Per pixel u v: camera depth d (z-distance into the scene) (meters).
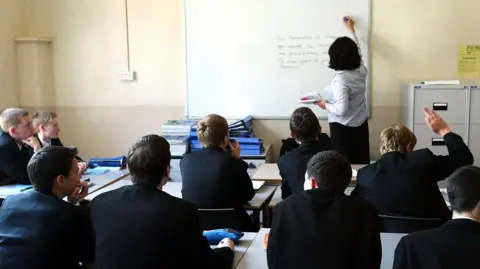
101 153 5.66
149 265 1.91
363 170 2.76
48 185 2.17
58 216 2.09
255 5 5.16
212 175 3.00
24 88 5.49
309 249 1.84
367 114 4.80
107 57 5.52
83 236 2.13
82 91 5.59
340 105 4.36
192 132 4.91
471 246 1.72
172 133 4.95
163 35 5.40
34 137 3.77
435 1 4.96
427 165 2.65
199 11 5.26
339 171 1.97
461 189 1.78
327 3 5.05
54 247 2.07
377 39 5.06
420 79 5.06
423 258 1.76
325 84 5.15
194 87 5.37
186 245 1.95
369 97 5.13
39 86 5.50
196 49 5.31
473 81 4.79
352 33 5.03
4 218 2.12
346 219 1.86
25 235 2.07
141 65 5.48
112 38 5.48
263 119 5.29
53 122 3.92
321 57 5.13
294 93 5.21
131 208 1.96
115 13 5.45
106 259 1.93
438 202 2.67
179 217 1.95
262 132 5.32
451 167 2.80
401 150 2.78
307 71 5.17
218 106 5.36
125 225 1.93
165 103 5.49
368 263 1.83
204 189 3.00
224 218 2.97
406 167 2.64
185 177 3.07
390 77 5.09
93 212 2.02
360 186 2.73
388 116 5.14
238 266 2.19
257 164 4.54
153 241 1.91
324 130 5.21
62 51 5.55
